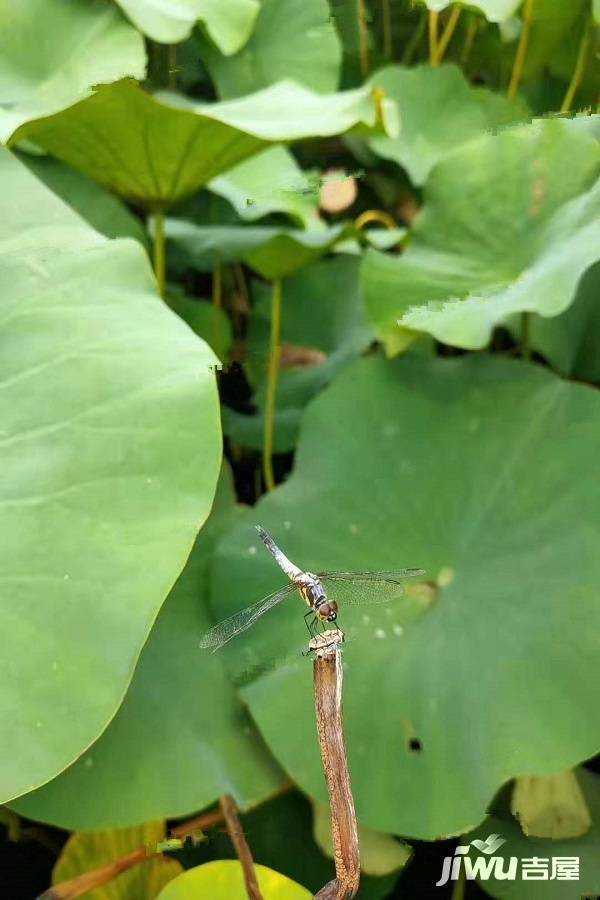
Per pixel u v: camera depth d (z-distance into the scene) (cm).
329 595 46
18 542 43
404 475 53
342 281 70
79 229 50
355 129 55
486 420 53
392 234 65
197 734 49
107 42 61
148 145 53
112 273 48
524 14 69
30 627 41
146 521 43
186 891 46
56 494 43
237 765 48
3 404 45
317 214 68
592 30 69
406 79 71
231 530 53
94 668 41
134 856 49
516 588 50
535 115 72
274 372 62
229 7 66
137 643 41
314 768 48
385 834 48
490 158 57
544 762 46
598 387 60
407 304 55
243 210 63
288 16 70
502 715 47
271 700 49
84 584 42
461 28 77
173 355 46
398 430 54
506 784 50
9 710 40
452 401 54
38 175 61
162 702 49
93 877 48
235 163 55
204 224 69
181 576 52
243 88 69
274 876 46
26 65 60
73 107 51
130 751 48
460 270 56
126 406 45
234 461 65
